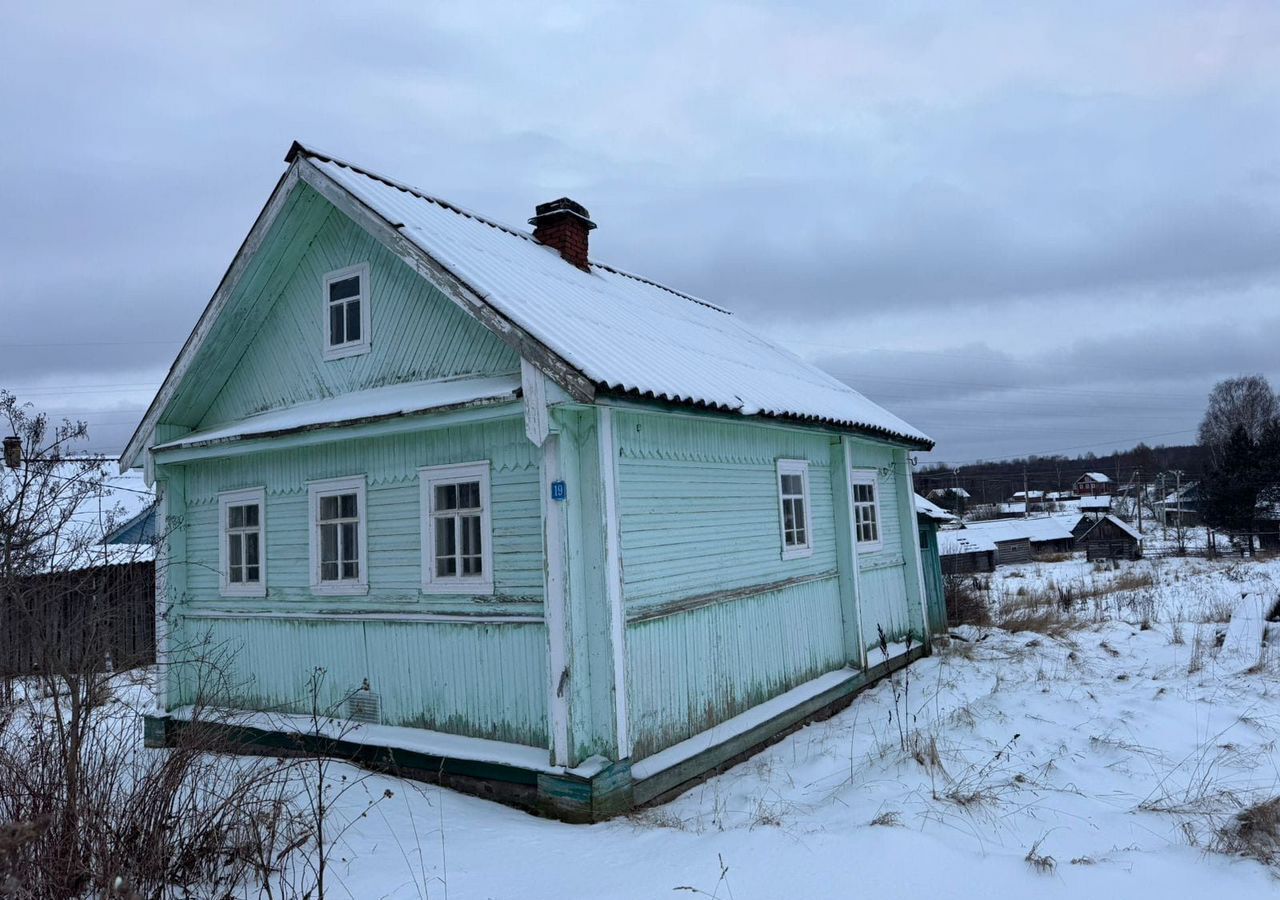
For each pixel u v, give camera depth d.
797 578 9.97
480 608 7.30
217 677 9.39
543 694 6.89
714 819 6.14
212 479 9.77
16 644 5.56
